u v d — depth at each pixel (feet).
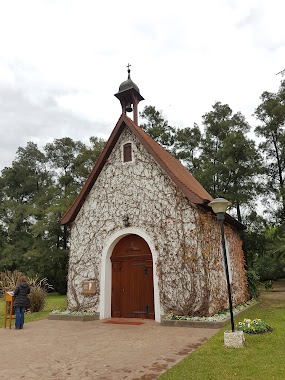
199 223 35.22
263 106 99.96
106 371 17.85
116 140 44.04
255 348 21.48
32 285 50.80
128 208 40.45
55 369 18.48
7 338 27.86
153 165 39.91
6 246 114.73
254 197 90.53
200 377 16.08
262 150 101.04
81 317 37.68
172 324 31.96
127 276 40.24
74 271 42.75
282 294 67.77
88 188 44.11
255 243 85.92
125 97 50.11
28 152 135.03
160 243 36.96
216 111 100.42
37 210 111.34
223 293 38.04
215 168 86.94
